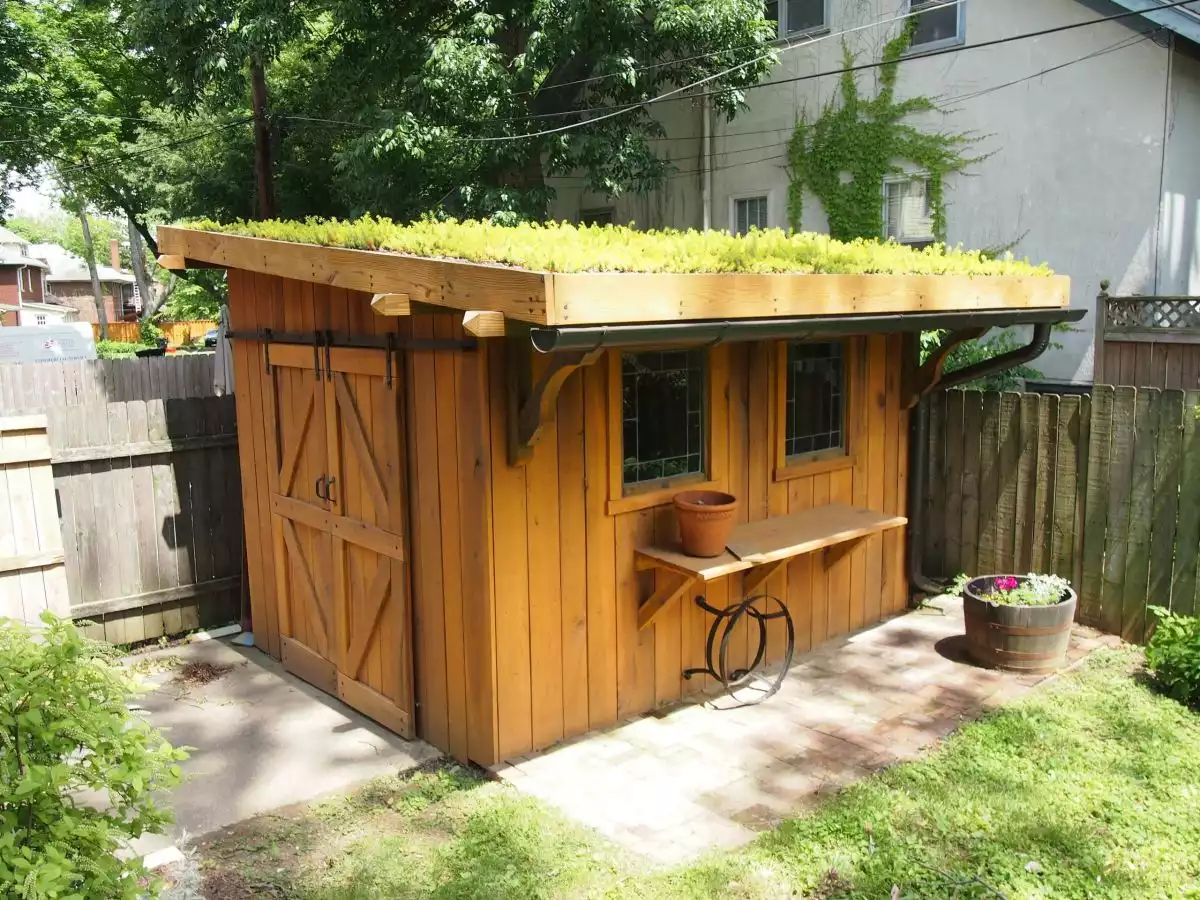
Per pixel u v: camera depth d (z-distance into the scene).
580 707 4.77
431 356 4.47
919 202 12.56
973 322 5.39
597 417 4.68
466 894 3.40
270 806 4.19
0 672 2.36
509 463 4.28
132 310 55.22
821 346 5.96
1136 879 3.42
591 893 3.38
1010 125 11.41
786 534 5.28
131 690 2.78
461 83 12.46
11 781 2.30
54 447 5.96
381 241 4.42
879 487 6.52
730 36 12.57
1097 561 6.14
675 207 15.53
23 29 17.94
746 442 5.47
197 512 6.59
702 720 4.97
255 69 14.24
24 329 14.68
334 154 15.35
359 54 14.05
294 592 5.86
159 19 13.21
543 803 4.07
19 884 2.13
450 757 4.66
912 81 12.31
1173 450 5.69
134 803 2.64
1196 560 5.61
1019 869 3.49
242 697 5.51
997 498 6.68
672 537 5.12
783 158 13.92
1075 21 10.62
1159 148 10.14
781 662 5.82
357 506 5.12
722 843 3.73
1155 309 9.91
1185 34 9.63
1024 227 11.41
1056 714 4.91
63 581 5.63
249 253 5.29
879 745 4.61
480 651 4.39
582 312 3.43
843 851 3.61
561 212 17.31
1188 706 5.01
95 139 19.36
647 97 13.59
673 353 5.08
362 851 3.74
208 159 18.44
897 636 6.27
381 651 5.05
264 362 5.80
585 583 4.73
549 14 12.23
